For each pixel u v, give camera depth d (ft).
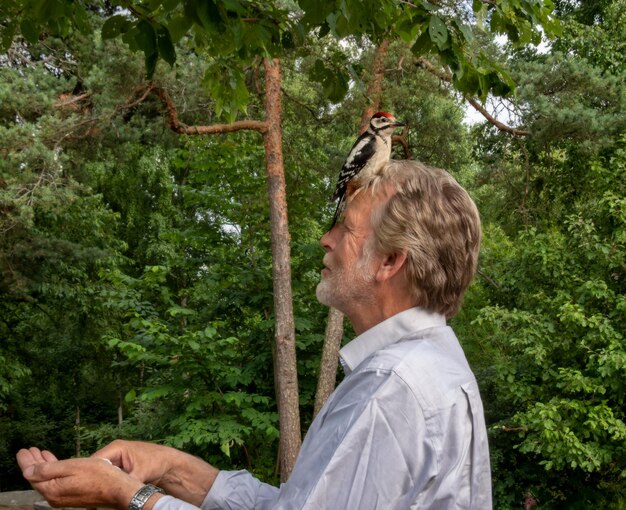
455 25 11.44
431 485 4.26
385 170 5.26
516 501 36.88
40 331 67.56
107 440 37.06
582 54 46.42
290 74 42.27
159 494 4.59
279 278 31.65
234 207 32.96
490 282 41.42
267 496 5.68
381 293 5.12
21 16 12.15
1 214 42.60
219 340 30.48
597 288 33.76
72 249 51.80
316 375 36.65
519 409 37.76
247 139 40.50
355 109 41.34
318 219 38.29
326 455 4.25
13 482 72.13
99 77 42.19
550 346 34.60
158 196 75.56
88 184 51.98
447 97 43.42
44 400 77.15
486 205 46.57
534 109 39.45
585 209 38.70
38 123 40.55
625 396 34.88
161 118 49.29
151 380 32.35
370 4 10.38
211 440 29.01
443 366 4.60
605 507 35.81
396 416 4.29
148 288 33.94
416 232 4.96
